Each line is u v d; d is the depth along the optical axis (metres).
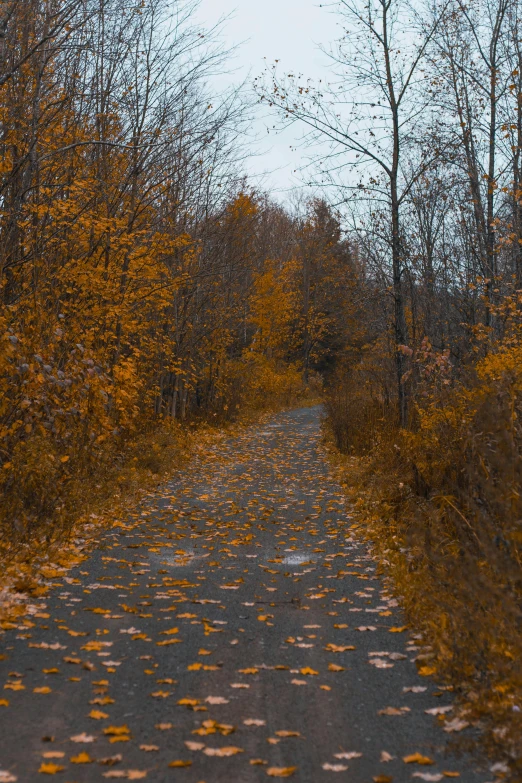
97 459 10.79
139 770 3.31
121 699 4.11
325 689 4.31
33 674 4.44
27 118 11.47
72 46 10.99
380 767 3.41
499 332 14.09
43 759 3.38
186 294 20.59
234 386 27.98
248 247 23.69
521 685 3.91
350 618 5.74
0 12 10.10
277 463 16.30
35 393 8.26
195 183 18.45
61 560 7.19
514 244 13.97
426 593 5.48
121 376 11.56
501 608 4.45
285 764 3.41
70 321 11.50
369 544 8.36
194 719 3.87
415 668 4.67
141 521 9.52
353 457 16.34
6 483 8.23
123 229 13.81
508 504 5.02
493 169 15.38
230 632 5.35
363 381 22.06
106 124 13.66
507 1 15.09
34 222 11.75
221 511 10.43
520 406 6.49
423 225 16.52
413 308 16.64
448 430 8.41
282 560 7.67
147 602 6.04
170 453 15.34
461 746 3.57
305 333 46.53
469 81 15.45
